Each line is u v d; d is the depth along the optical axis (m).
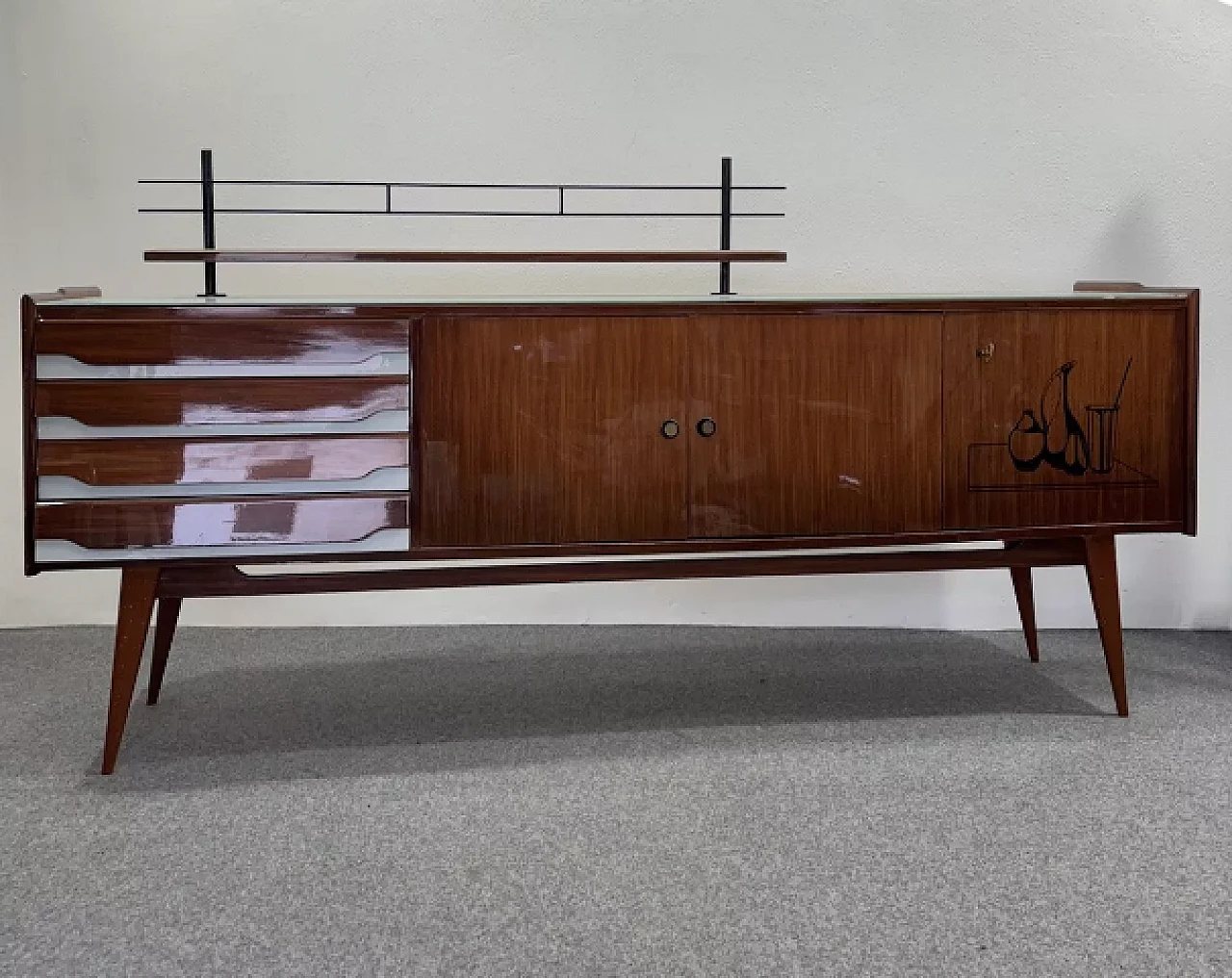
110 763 2.06
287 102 3.00
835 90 3.04
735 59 3.03
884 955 1.44
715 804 1.91
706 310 2.15
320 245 3.04
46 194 3.00
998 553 2.31
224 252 2.24
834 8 3.02
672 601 3.13
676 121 3.04
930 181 3.06
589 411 2.14
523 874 1.66
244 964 1.42
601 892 1.60
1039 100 3.04
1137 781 2.01
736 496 2.19
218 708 2.42
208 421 2.04
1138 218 3.07
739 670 2.70
